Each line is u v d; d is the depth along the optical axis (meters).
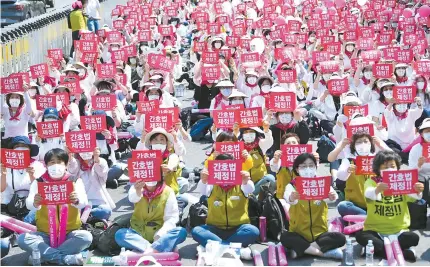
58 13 29.95
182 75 24.02
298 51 20.92
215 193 10.27
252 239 10.22
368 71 18.11
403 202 9.99
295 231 10.06
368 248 9.56
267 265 9.85
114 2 45.78
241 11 34.69
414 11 34.38
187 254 10.38
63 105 14.27
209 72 17.94
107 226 11.01
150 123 12.23
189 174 13.73
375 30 28.31
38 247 9.94
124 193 13.46
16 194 11.72
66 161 10.14
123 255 9.69
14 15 30.67
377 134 14.31
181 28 33.16
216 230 10.27
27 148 11.57
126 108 18.77
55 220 10.02
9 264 10.07
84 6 28.55
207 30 26.08
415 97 14.87
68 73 18.56
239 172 9.99
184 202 11.84
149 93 15.77
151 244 10.07
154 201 10.29
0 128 17.02
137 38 25.78
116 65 19.55
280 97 13.61
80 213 10.84
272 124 13.87
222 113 12.74
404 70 17.84
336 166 12.88
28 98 14.64
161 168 10.25
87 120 12.81
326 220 10.09
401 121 14.86
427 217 11.59
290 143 11.26
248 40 22.58
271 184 11.71
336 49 21.64
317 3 37.34
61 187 9.76
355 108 13.62
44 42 26.75
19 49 23.41
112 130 13.98
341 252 9.95
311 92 18.28
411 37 23.77
